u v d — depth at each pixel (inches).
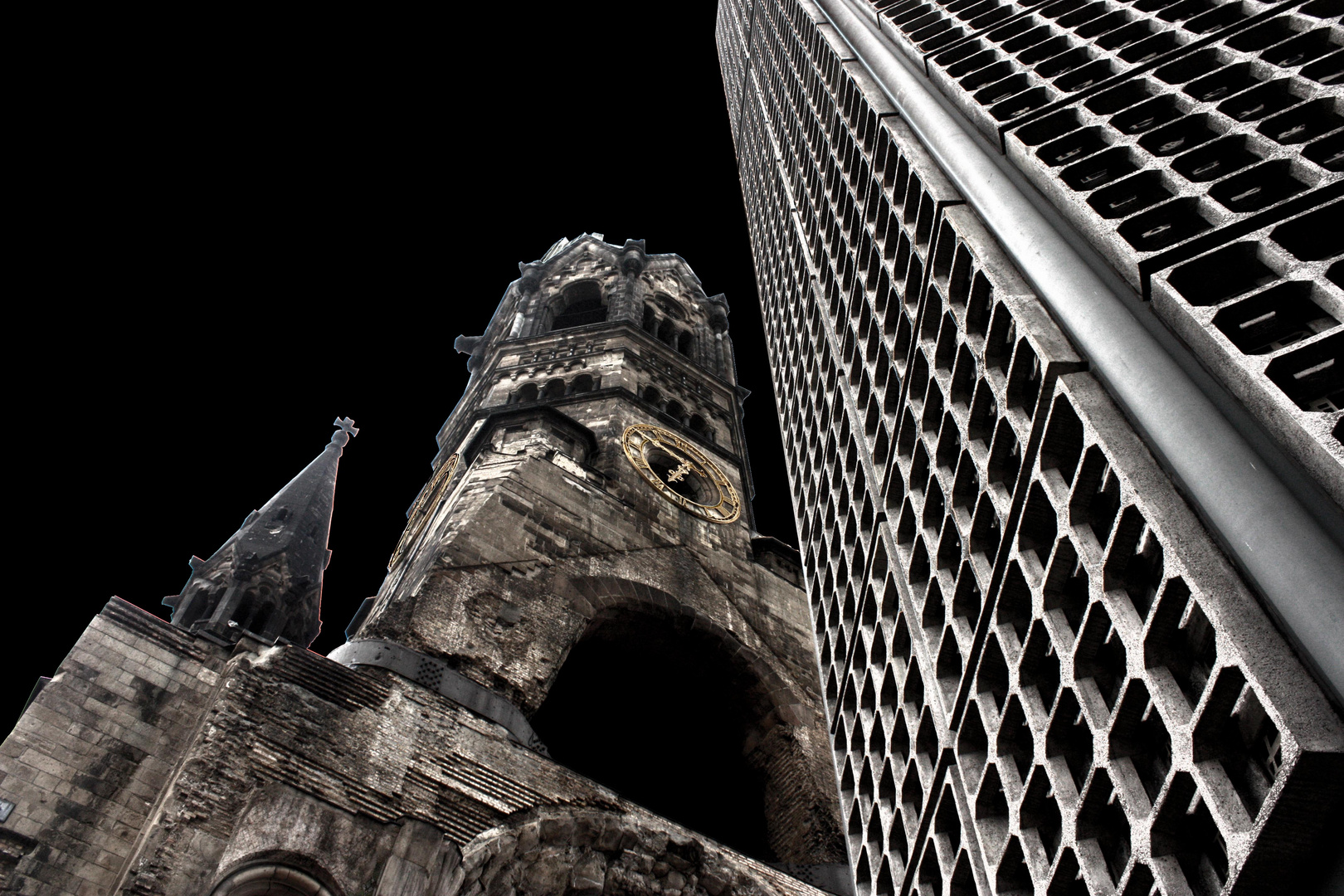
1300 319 414.3
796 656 1545.3
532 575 1352.1
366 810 883.4
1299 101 549.6
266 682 953.5
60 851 804.0
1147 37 742.5
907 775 656.4
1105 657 459.5
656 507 1727.4
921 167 815.1
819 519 1018.7
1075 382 494.6
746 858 1083.3
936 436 711.1
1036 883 463.8
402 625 1152.2
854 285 992.9
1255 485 369.4
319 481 1637.6
